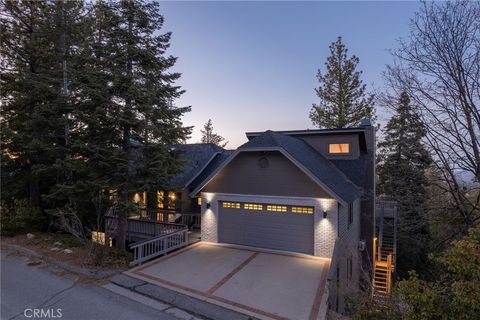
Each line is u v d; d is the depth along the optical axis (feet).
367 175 67.00
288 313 25.67
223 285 31.48
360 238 65.46
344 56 102.06
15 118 50.90
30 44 50.34
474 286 15.28
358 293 32.09
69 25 52.21
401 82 46.42
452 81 43.14
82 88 40.29
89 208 47.91
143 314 24.76
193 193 49.83
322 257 40.91
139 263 37.73
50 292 28.30
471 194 45.24
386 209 73.72
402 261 72.28
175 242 45.83
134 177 41.14
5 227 46.47
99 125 40.57
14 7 50.19
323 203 41.09
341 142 60.23
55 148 45.83
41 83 46.60
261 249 45.27
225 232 48.65
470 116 42.24
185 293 29.30
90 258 36.76
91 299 27.22
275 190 44.60
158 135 43.04
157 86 43.65
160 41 44.21
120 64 41.04
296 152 44.78
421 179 52.42
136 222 55.67
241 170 47.57
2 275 32.14
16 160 50.88
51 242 44.14
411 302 16.83
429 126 45.21
